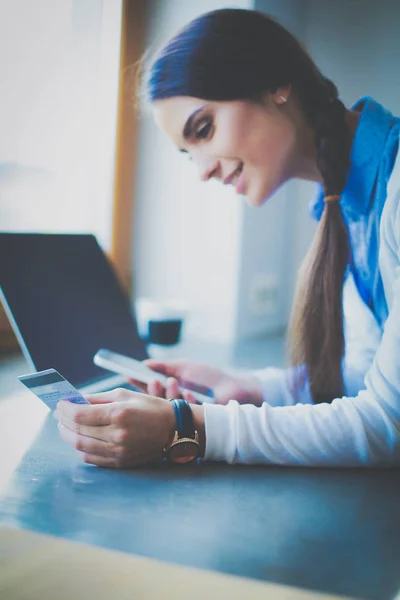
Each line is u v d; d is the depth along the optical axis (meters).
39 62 1.87
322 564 0.60
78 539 0.64
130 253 2.26
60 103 1.95
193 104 1.04
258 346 2.05
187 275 2.34
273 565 0.60
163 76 1.05
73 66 1.97
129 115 2.15
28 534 0.65
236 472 0.84
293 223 2.74
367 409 0.86
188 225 2.32
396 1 2.67
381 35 2.71
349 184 1.09
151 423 0.84
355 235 1.13
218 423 0.86
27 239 1.21
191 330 2.32
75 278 1.30
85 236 1.43
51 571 0.58
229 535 0.66
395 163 1.01
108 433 0.83
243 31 1.03
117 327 1.36
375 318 1.16
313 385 1.13
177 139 1.08
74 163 2.03
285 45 1.07
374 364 0.89
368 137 1.07
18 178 1.85
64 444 0.95
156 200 2.28
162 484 0.79
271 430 0.85
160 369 1.23
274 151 1.08
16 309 1.09
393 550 0.63
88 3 1.97
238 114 1.04
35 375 0.81
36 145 1.89
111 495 0.75
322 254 1.11
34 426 1.04
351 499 0.76
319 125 1.08
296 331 1.14
